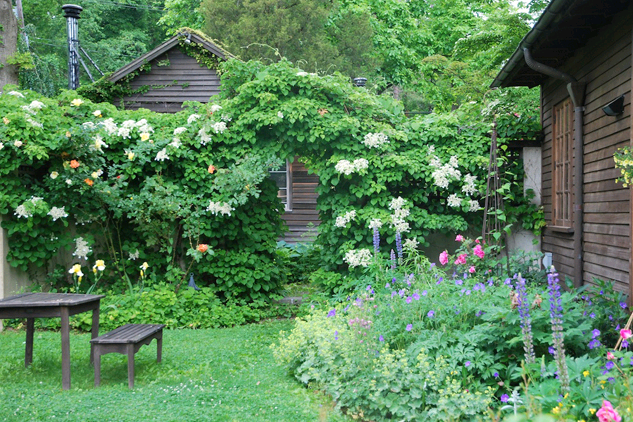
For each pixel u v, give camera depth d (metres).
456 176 7.70
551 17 5.43
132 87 13.37
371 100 7.94
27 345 5.31
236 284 8.15
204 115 7.91
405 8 25.00
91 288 7.60
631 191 4.80
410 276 5.67
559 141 7.45
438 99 20.69
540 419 2.21
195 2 23.33
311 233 14.59
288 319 7.85
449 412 3.68
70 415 3.88
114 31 27.73
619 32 5.31
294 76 7.81
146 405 4.12
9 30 13.02
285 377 5.00
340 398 4.19
